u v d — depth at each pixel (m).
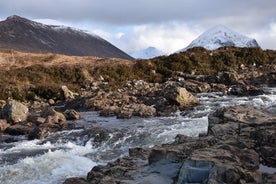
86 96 42.72
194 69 58.19
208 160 11.19
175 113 30.12
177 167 12.48
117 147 22.70
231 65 59.19
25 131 28.05
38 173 17.86
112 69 60.66
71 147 23.14
